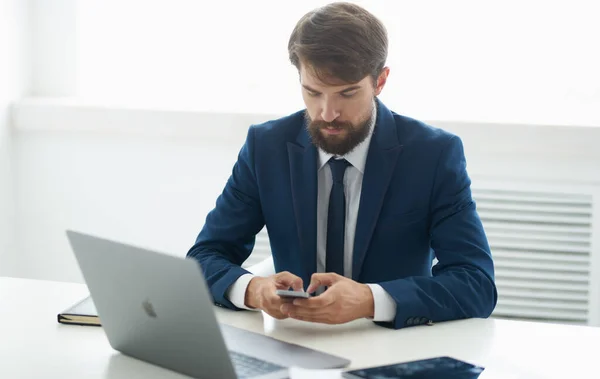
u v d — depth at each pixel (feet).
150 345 4.90
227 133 10.75
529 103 11.19
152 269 4.42
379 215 6.63
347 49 5.94
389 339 5.52
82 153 11.21
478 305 6.07
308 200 6.70
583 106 11.12
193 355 4.64
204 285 4.19
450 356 5.22
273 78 11.60
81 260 4.94
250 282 6.06
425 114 10.69
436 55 11.19
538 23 10.97
